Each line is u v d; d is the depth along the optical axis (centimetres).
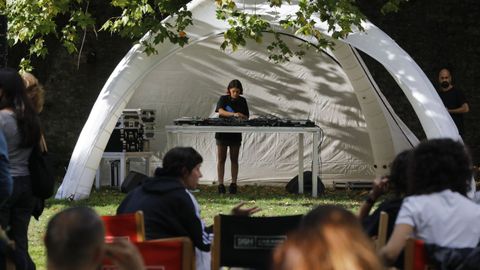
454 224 504
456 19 1900
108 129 1441
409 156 536
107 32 1905
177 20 1402
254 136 1738
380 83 1912
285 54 1667
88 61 1909
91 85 1914
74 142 1919
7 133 666
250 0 1466
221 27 1450
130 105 1728
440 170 511
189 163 648
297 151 1738
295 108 1730
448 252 482
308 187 1620
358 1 1898
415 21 1906
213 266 591
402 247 498
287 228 586
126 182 1561
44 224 1157
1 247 573
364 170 1738
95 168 1441
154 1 1438
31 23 1452
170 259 510
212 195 1521
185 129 1486
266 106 1731
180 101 1730
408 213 507
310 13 1368
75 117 1917
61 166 1906
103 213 1273
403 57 1396
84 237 350
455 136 1341
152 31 1393
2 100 674
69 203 1379
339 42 1588
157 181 637
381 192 595
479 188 1588
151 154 1656
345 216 322
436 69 1905
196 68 1717
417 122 1911
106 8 1895
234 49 1405
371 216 584
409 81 1372
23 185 682
